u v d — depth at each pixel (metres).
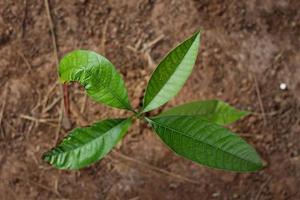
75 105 0.71
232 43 0.72
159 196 0.72
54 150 0.48
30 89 0.71
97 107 0.71
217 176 0.72
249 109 0.73
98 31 0.72
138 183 0.71
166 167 0.72
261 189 0.73
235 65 0.72
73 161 0.49
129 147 0.71
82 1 0.71
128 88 0.71
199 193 0.72
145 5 0.72
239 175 0.72
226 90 0.72
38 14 0.71
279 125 0.73
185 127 0.51
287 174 0.73
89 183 0.71
